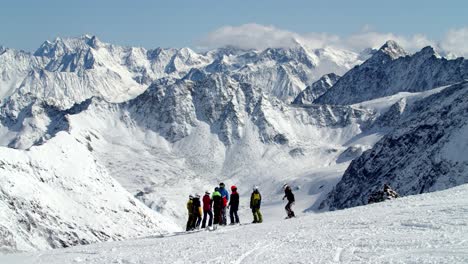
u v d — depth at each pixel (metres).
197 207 48.38
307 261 23.33
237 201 46.22
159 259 29.11
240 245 30.36
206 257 27.61
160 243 37.28
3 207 82.12
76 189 104.00
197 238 37.47
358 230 30.34
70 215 93.62
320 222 36.47
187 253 30.02
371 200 62.66
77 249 40.69
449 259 20.50
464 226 26.97
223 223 46.56
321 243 27.64
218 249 29.94
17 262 36.50
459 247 22.48
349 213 39.56
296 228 35.03
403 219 31.56
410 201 40.72
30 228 82.00
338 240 27.86
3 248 73.19
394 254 22.61
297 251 26.23
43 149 105.94
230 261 25.72
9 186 87.75
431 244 23.73
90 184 108.69
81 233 89.31
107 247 39.12
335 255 23.97
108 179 117.44
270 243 29.78
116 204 109.06
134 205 115.00
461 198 37.94
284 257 25.05
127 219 106.38
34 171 98.69
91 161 116.00
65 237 85.38
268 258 25.34
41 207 88.69
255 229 38.22
